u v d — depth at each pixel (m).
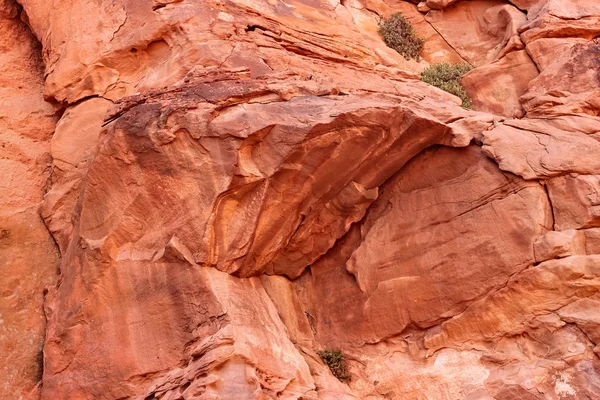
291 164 7.82
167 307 7.69
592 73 8.74
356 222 8.79
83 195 8.20
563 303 7.30
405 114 8.07
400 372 7.97
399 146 8.30
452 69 10.37
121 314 7.86
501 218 7.74
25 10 11.10
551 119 8.27
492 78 9.98
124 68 9.75
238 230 7.80
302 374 7.59
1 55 11.24
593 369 7.02
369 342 8.27
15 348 8.55
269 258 8.38
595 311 7.14
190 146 7.78
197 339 7.44
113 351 7.75
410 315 8.08
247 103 8.02
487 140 8.05
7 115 10.53
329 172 8.16
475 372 7.58
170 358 7.55
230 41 9.17
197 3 9.45
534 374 7.20
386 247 8.40
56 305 8.39
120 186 8.00
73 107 9.86
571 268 7.21
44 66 11.48
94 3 10.12
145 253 7.88
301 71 8.94
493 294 7.61
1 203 9.66
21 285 9.05
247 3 9.88
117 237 7.99
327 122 7.69
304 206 8.33
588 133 7.93
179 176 7.77
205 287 7.54
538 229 7.52
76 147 9.62
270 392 7.01
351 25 10.78
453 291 7.85
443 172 8.34
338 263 8.86
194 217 7.70
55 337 8.09
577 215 7.47
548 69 9.16
